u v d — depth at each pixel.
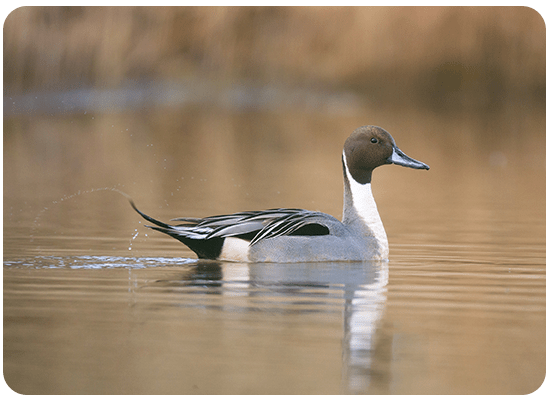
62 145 27.53
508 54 41.34
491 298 8.55
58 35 39.41
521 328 7.44
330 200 17.66
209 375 6.24
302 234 10.39
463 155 27.12
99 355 6.66
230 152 26.92
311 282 9.13
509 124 36.41
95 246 11.52
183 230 9.98
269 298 8.39
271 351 6.75
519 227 14.06
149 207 16.16
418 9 41.56
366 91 41.91
